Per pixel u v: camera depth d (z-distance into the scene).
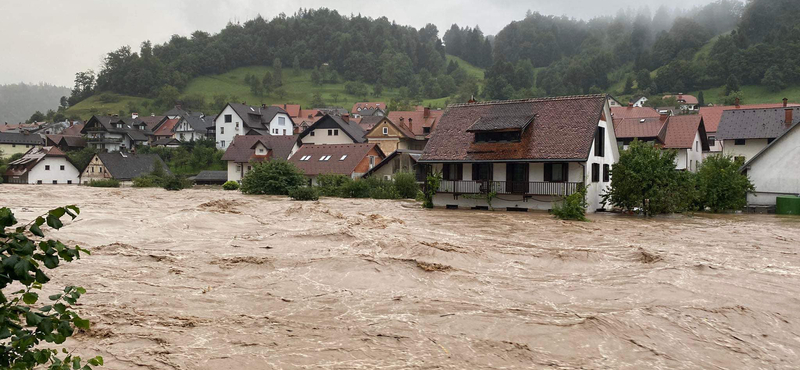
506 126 36.62
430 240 20.44
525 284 13.63
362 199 50.50
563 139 35.44
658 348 9.40
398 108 146.12
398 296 12.38
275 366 8.45
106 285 13.01
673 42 188.25
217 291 12.66
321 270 14.59
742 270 15.41
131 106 161.38
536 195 35.56
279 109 108.50
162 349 9.02
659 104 143.88
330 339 9.63
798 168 38.38
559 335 9.88
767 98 135.38
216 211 28.17
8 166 80.44
